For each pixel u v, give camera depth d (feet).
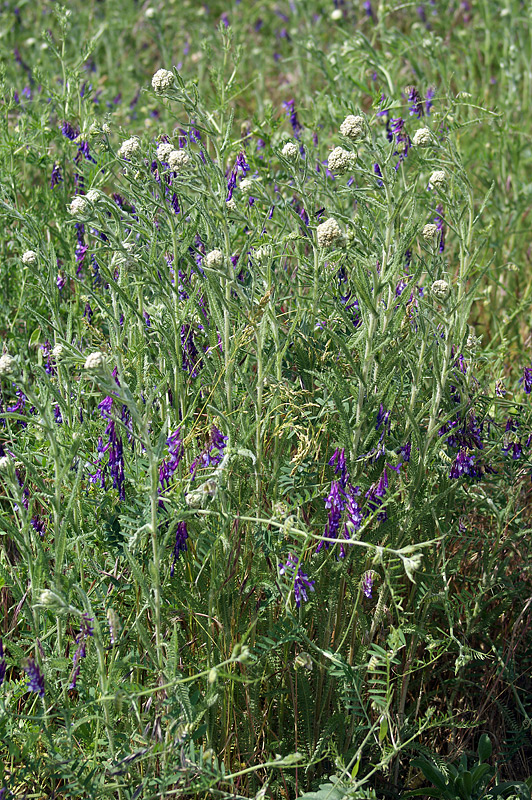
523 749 10.62
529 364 13.61
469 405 9.48
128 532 8.67
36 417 9.62
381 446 8.80
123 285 9.95
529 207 18.43
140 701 8.60
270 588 8.57
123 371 9.15
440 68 18.43
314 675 9.38
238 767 8.94
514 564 11.46
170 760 7.76
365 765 9.74
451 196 10.05
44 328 10.66
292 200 13.01
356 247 9.26
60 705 8.34
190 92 10.19
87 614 7.48
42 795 8.36
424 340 8.96
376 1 26.81
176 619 8.73
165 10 26.99
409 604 9.87
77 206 8.81
